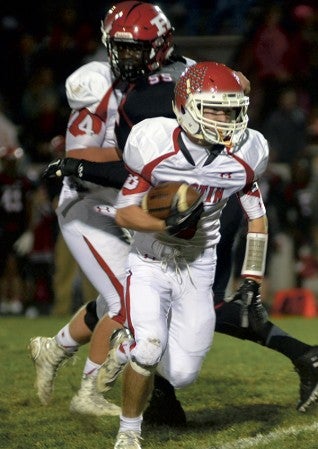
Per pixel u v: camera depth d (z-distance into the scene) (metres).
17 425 15.06
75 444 13.77
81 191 15.49
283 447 13.23
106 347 15.14
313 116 40.66
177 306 13.72
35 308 36.09
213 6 48.16
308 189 36.81
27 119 43.31
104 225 15.65
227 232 15.25
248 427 14.70
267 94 43.00
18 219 36.50
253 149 13.61
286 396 17.12
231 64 44.47
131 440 12.74
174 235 13.02
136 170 13.23
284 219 36.69
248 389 17.80
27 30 46.97
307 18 44.31
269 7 43.84
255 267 14.30
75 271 34.25
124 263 15.48
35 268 37.31
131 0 15.82
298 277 37.41
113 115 15.58
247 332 15.05
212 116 13.05
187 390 17.72
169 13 48.47
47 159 40.28
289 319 32.12
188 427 14.91
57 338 16.19
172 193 12.65
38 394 16.36
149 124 13.27
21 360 21.28
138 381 12.66
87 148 15.68
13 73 45.41
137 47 15.05
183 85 13.10
